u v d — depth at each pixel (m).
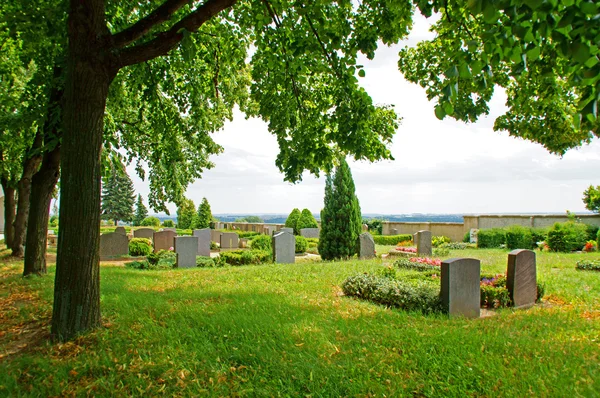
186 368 3.59
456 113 6.37
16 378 3.41
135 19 8.52
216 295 6.82
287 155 6.47
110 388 3.24
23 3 5.43
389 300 6.39
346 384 3.27
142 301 6.17
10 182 14.39
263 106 6.89
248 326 4.75
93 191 4.49
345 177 15.70
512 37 2.51
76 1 4.26
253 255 14.28
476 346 4.09
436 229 27.14
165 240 17.36
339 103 5.77
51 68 7.78
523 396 3.03
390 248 21.75
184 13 7.66
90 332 4.43
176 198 13.53
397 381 3.33
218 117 11.38
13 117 7.71
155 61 8.62
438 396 3.09
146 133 12.05
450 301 5.74
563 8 2.11
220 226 35.28
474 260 6.08
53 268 10.85
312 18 5.57
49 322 5.11
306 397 3.14
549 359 3.75
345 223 15.66
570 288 7.96
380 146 6.49
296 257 17.44
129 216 56.16
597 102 2.25
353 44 5.64
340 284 8.41
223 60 9.00
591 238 19.41
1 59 8.37
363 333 4.57
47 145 7.68
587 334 4.67
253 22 6.89
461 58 2.71
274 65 6.37
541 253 16.47
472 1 2.13
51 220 40.38
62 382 3.34
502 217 24.42
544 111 6.40
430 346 4.10
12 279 8.66
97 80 4.41
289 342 4.21
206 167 14.61
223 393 3.19
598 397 2.99
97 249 4.61
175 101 9.60
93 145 4.46
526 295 6.84
